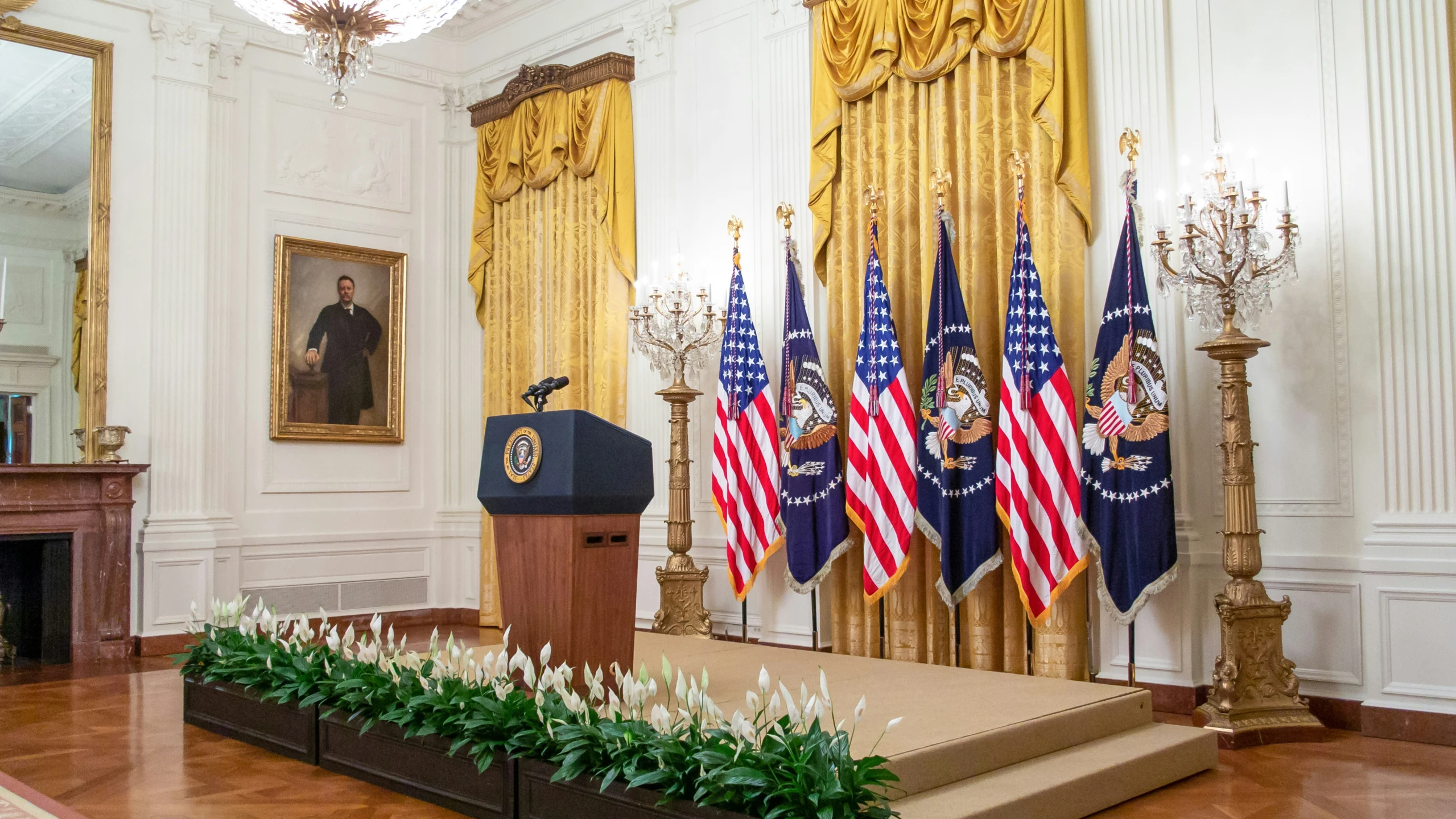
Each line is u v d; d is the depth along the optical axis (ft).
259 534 26.89
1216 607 15.24
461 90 30.48
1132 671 16.87
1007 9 18.97
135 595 24.34
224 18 26.73
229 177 26.71
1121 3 18.16
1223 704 14.83
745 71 23.86
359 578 28.53
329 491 28.17
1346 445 15.88
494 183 28.78
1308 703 15.70
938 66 19.98
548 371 27.61
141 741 15.17
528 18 28.86
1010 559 18.80
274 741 14.42
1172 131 17.70
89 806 11.80
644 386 25.23
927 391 19.07
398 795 12.31
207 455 25.89
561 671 11.18
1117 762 12.08
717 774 9.07
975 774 11.48
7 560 23.63
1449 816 11.40
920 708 13.23
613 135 25.88
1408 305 15.44
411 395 29.84
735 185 23.89
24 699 18.61
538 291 27.81
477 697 11.52
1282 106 16.70
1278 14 16.81
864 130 21.29
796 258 21.50
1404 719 14.97
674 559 22.31
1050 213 18.62
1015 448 17.66
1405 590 15.06
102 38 24.67
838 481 20.53
